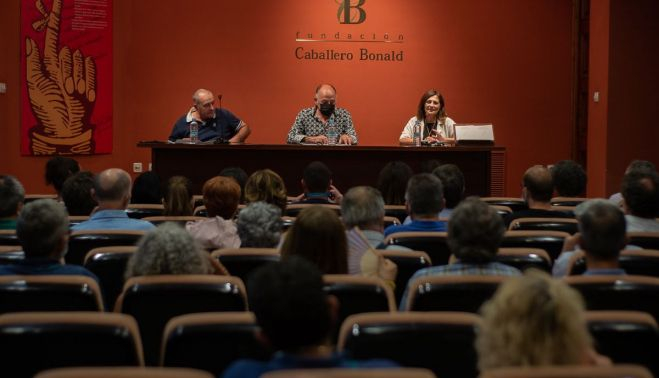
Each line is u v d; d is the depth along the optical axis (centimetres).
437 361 225
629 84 973
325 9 1066
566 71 1091
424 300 282
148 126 1054
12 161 978
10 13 966
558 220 450
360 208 395
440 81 1080
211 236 429
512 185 1095
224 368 239
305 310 190
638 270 337
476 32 1081
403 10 1073
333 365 188
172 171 804
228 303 288
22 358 229
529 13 1084
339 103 1073
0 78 962
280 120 1067
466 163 816
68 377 170
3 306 283
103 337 227
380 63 1073
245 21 1060
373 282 291
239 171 600
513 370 167
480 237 313
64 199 504
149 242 310
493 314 188
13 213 448
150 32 1049
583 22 1085
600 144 993
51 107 998
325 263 329
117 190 450
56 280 286
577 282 282
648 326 227
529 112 1090
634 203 441
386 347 223
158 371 172
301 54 1067
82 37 1013
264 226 392
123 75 1047
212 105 881
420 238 397
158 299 286
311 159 812
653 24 970
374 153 815
